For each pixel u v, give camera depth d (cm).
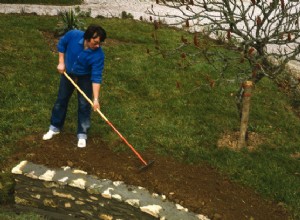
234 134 662
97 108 532
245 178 555
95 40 496
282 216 505
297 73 935
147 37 1068
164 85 795
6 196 528
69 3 1407
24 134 601
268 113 744
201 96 768
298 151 636
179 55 938
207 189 529
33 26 1036
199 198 508
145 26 1170
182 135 639
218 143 634
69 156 555
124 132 630
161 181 528
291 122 722
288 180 558
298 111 783
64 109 580
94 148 582
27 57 844
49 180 518
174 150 604
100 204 506
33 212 519
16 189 536
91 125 636
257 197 530
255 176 562
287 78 691
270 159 603
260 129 680
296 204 518
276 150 630
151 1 1555
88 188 506
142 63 884
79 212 521
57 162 543
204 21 1310
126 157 572
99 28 495
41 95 703
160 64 888
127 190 509
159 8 1453
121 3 1485
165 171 552
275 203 524
